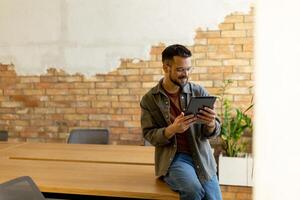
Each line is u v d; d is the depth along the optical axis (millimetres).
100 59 3951
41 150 2863
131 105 3939
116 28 3879
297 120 532
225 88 3684
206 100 1813
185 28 3723
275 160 548
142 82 3887
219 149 3629
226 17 3629
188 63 1946
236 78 3662
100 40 3930
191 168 1934
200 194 1763
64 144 3143
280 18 530
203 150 2020
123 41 3879
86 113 4051
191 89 2072
